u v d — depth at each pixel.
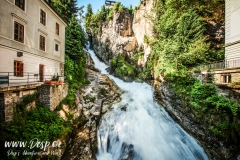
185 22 18.17
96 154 11.79
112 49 34.34
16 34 10.89
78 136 11.67
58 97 12.32
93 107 15.71
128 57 32.50
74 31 22.62
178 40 18.47
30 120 9.25
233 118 9.97
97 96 17.94
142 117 15.80
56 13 16.09
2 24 9.67
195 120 13.02
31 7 12.41
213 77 13.27
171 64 18.27
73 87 17.17
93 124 13.62
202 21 19.42
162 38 21.19
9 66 10.34
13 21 10.50
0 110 7.74
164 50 19.27
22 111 9.27
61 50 17.95
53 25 16.12
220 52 18.77
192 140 12.79
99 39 38.94
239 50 13.83
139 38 32.31
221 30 20.98
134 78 28.08
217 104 10.79
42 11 14.12
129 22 36.34
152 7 26.91
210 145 11.45
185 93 14.31
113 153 12.09
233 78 11.26
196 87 13.32
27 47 11.98
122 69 28.55
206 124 11.88
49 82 11.62
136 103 18.41
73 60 21.66
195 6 21.39
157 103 19.11
